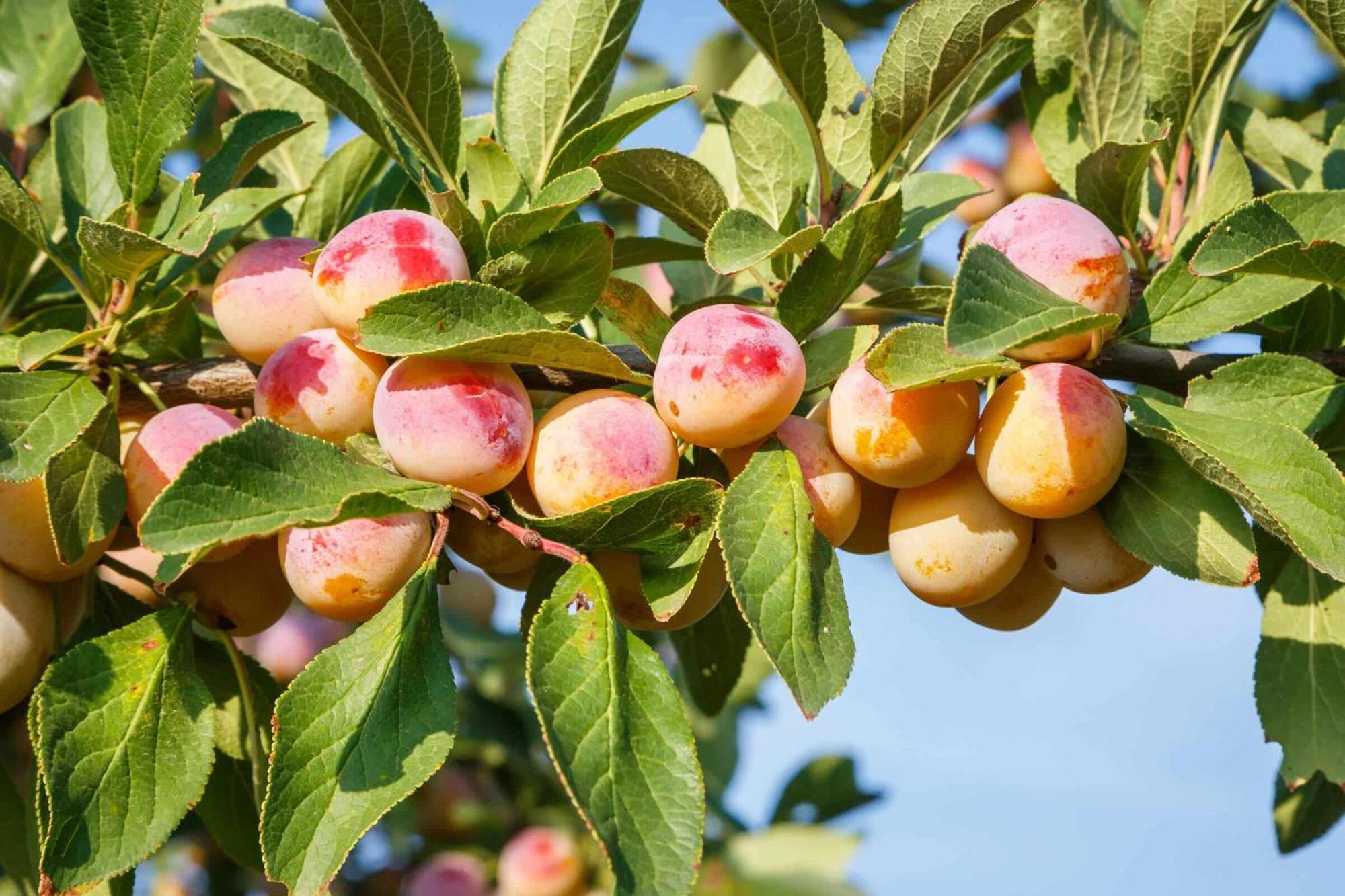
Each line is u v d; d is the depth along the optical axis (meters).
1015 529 0.70
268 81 0.85
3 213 0.72
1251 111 0.86
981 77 0.79
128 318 0.73
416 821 1.21
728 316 0.68
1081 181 0.75
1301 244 0.67
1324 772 0.75
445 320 0.67
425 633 0.67
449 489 0.66
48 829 0.67
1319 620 0.76
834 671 0.66
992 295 0.64
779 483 0.68
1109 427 0.68
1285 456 0.68
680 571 0.68
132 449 0.70
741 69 1.14
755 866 1.11
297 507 0.64
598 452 0.67
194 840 1.20
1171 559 0.69
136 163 0.73
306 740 0.66
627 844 0.64
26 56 0.87
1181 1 0.77
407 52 0.71
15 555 0.70
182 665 0.70
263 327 0.72
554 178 0.73
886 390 0.68
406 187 0.77
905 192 0.79
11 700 0.71
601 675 0.65
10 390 0.69
